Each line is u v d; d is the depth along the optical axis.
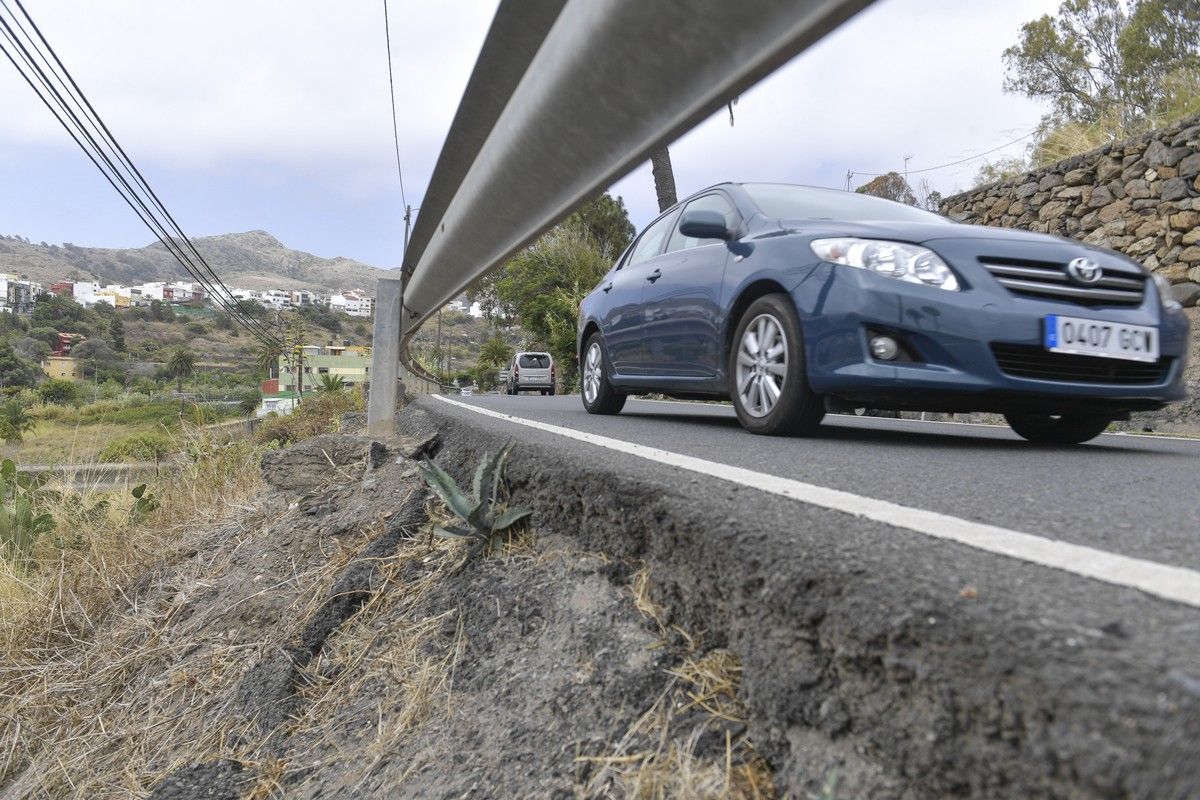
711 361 4.88
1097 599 1.25
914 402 3.75
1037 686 0.97
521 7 1.50
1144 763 0.84
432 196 3.09
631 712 1.64
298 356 36.53
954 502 2.23
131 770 2.72
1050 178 9.00
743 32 1.04
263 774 2.31
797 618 1.40
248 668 2.86
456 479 3.34
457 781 1.79
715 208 5.30
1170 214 7.62
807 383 4.08
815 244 4.07
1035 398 3.69
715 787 1.38
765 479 2.46
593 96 1.37
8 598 4.69
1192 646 1.03
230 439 7.49
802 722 1.34
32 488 6.64
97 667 3.56
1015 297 3.63
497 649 2.15
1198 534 1.82
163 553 4.45
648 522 2.01
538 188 1.85
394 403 4.82
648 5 1.12
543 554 2.42
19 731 3.39
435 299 4.44
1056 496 2.39
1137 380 3.79
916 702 1.14
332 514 3.75
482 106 1.94
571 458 2.64
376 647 2.57
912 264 3.72
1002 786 0.98
